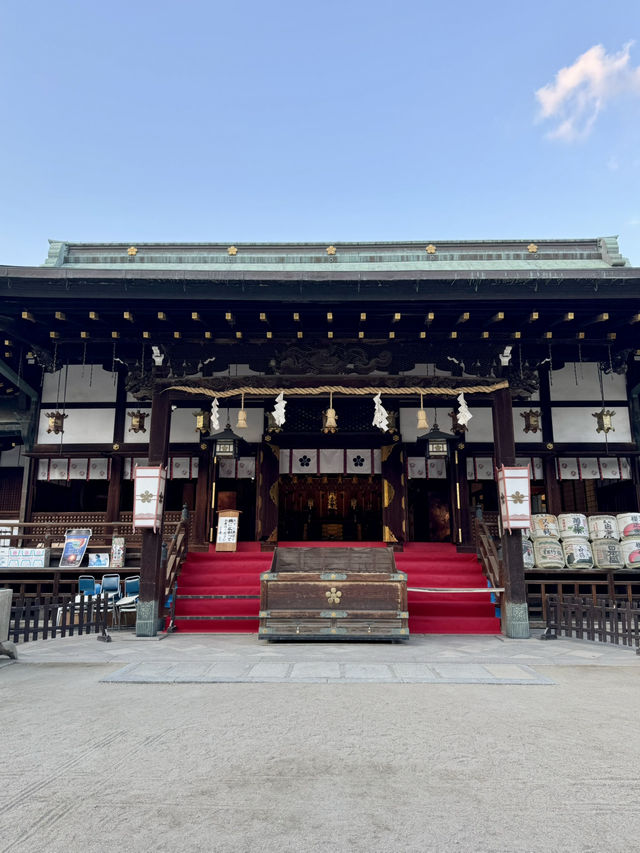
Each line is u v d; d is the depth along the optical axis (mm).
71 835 3084
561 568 12344
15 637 9352
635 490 14078
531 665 7715
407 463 14539
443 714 5395
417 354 11523
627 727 4992
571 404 14367
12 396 15094
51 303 10258
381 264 12891
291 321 10930
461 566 12578
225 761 4168
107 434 14617
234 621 10992
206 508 14484
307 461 14727
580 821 3256
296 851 2920
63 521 14383
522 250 13383
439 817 3301
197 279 9664
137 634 10250
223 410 14750
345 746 4496
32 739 4664
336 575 9883
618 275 9500
